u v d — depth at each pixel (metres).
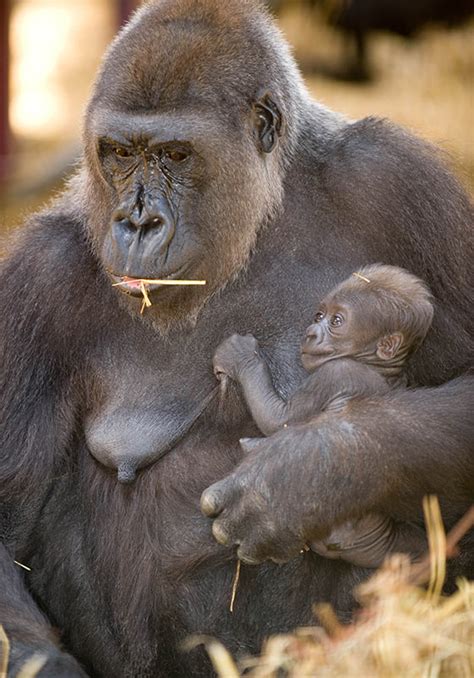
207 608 11.05
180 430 11.00
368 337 10.62
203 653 11.12
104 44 38.44
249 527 9.78
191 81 10.49
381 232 11.20
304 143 11.58
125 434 11.05
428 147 11.75
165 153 10.44
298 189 11.38
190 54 10.57
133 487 11.14
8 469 11.18
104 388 11.28
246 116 10.77
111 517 11.27
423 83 30.72
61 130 32.31
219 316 11.10
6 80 29.02
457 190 11.59
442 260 11.23
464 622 9.45
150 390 11.15
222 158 10.52
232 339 10.88
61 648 10.82
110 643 11.61
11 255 11.66
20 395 11.22
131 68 10.51
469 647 9.28
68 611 11.67
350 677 8.98
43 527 11.69
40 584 11.70
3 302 11.40
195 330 11.11
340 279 11.19
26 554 11.62
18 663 9.61
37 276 11.35
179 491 10.97
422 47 31.28
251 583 10.95
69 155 26.70
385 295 10.64
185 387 11.10
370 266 10.96
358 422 9.88
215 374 10.91
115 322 11.24
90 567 11.49
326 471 9.67
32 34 38.88
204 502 9.83
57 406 11.38
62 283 11.30
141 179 10.45
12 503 11.35
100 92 10.66
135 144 10.36
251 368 10.70
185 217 10.48
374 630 9.17
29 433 11.23
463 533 10.45
